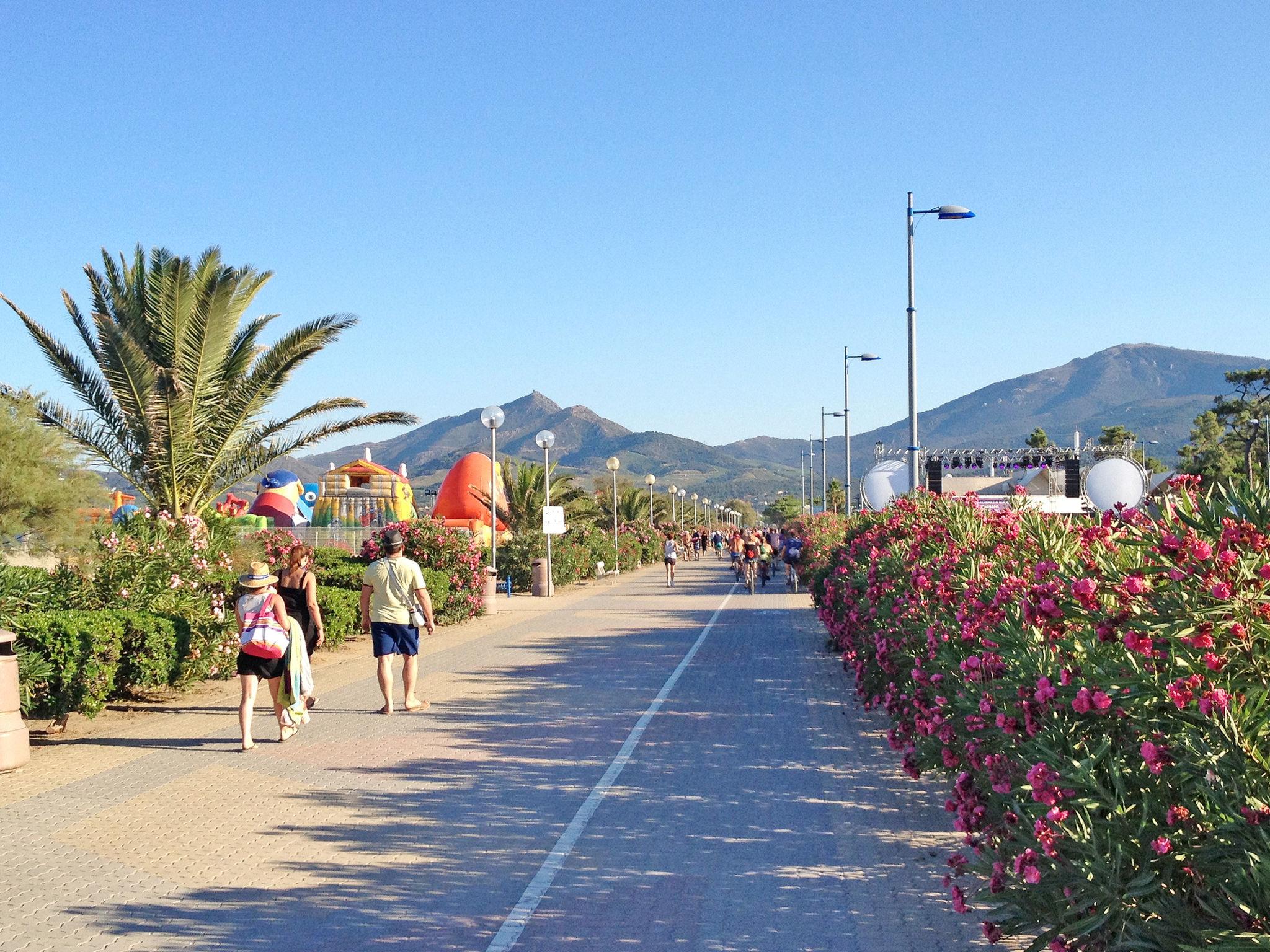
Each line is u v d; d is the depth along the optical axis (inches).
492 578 962.7
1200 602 150.1
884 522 529.0
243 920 210.5
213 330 722.8
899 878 235.3
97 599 464.1
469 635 767.1
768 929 205.3
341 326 753.0
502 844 261.0
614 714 438.6
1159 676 152.8
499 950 195.5
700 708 451.2
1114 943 145.3
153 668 432.1
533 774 334.0
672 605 1060.5
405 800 302.2
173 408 712.4
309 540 1761.8
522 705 463.2
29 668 371.9
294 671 381.1
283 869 241.6
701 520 4921.3
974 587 261.4
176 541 521.3
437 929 205.6
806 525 1342.3
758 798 302.7
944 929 205.2
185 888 229.1
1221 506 166.2
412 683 453.1
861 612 413.7
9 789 315.9
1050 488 1212.5
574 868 242.5
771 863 245.4
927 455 1202.6
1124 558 194.5
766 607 1026.1
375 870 240.8
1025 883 160.4
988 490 1204.5
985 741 211.3
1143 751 142.6
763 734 394.3
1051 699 173.9
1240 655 146.4
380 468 2203.5
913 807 293.0
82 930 205.0
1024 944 196.2
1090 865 142.1
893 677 353.4
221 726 415.2
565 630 797.2
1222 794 134.3
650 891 227.1
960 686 235.1
